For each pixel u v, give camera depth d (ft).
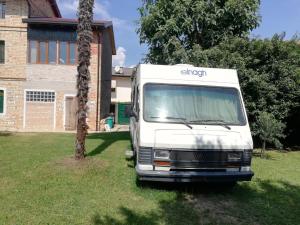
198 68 26.37
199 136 22.56
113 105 124.36
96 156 34.73
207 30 60.34
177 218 19.04
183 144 22.07
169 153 22.08
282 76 44.50
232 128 23.94
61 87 74.23
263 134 40.86
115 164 31.17
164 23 60.59
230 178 22.50
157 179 22.00
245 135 23.62
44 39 73.46
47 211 19.08
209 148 22.26
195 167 22.26
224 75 26.63
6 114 74.13
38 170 27.86
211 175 22.12
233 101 25.45
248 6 58.70
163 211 20.04
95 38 74.59
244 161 22.95
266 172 31.45
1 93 74.43
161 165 22.09
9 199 20.79
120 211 19.69
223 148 22.43
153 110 23.98
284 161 38.73
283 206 21.76
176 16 58.75
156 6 60.54
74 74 74.18
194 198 22.72
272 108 44.78
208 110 24.62
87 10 30.42
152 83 25.11
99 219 18.34
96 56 74.74
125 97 134.51
